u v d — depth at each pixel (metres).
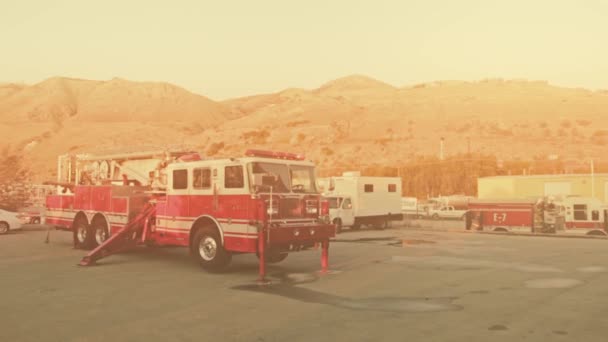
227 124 157.00
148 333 6.50
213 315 7.48
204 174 11.93
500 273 11.70
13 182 31.61
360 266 12.83
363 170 71.25
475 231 28.58
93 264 12.99
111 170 17.25
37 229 25.53
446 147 88.38
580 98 147.12
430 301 8.49
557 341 6.19
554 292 9.34
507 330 6.67
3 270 11.95
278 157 11.51
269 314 7.54
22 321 7.09
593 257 15.16
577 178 40.19
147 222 13.55
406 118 124.69
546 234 26.23
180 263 13.22
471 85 196.12
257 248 10.70
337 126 116.62
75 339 6.22
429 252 16.33
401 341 6.14
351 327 6.80
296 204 11.40
